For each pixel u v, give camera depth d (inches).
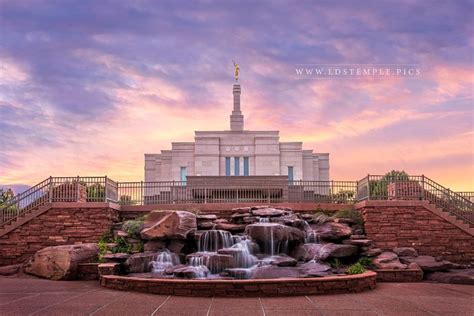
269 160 2190.0
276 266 669.9
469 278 685.3
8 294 563.2
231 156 2212.1
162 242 778.2
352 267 687.1
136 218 925.2
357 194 996.6
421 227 867.4
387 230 864.3
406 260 775.1
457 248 863.1
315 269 676.7
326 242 810.2
